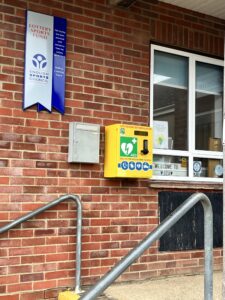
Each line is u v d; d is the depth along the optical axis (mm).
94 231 4793
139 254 2570
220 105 5992
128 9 5234
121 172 4734
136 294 4477
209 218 3016
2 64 4449
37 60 4602
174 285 4836
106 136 4910
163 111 5504
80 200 4633
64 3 4812
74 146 4629
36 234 4473
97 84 4957
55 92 4676
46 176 4578
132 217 5031
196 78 5820
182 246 5324
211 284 2988
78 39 4875
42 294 4453
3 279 4285
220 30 5938
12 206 4391
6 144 4414
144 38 5328
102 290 2367
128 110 5145
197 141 5770
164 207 5246
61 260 4578
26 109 4523
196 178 5621
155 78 5480
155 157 5410
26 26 4574
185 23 5652
